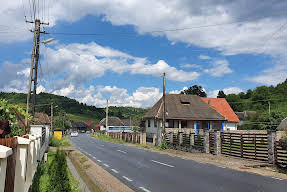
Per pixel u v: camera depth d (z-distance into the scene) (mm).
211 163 15203
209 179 10430
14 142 4152
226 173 11828
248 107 91312
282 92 87562
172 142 26625
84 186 9211
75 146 29828
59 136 44250
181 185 9344
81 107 166500
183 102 41406
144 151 23625
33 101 22219
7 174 3566
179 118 37188
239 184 9453
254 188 8812
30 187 6371
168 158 17812
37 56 22812
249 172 12117
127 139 42875
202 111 40125
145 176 11117
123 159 17203
